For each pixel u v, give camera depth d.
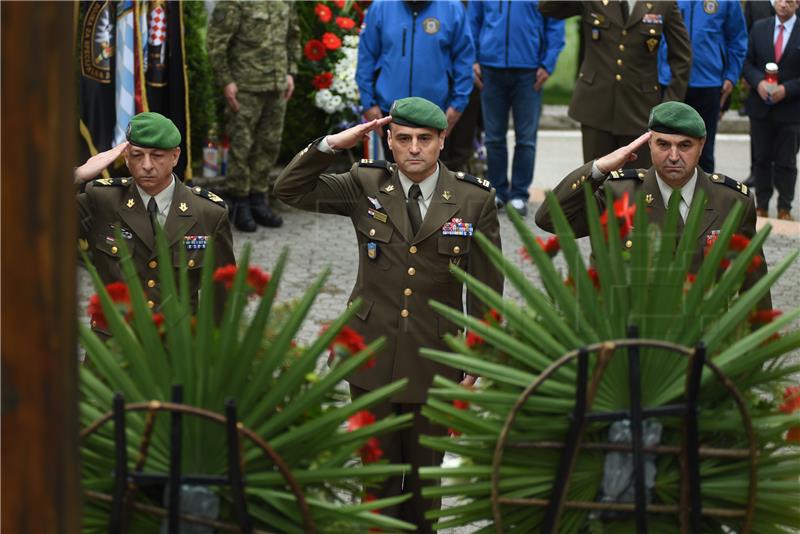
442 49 15.05
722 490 5.73
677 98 15.13
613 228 5.82
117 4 14.34
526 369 5.85
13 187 4.38
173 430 5.38
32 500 4.47
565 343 5.75
